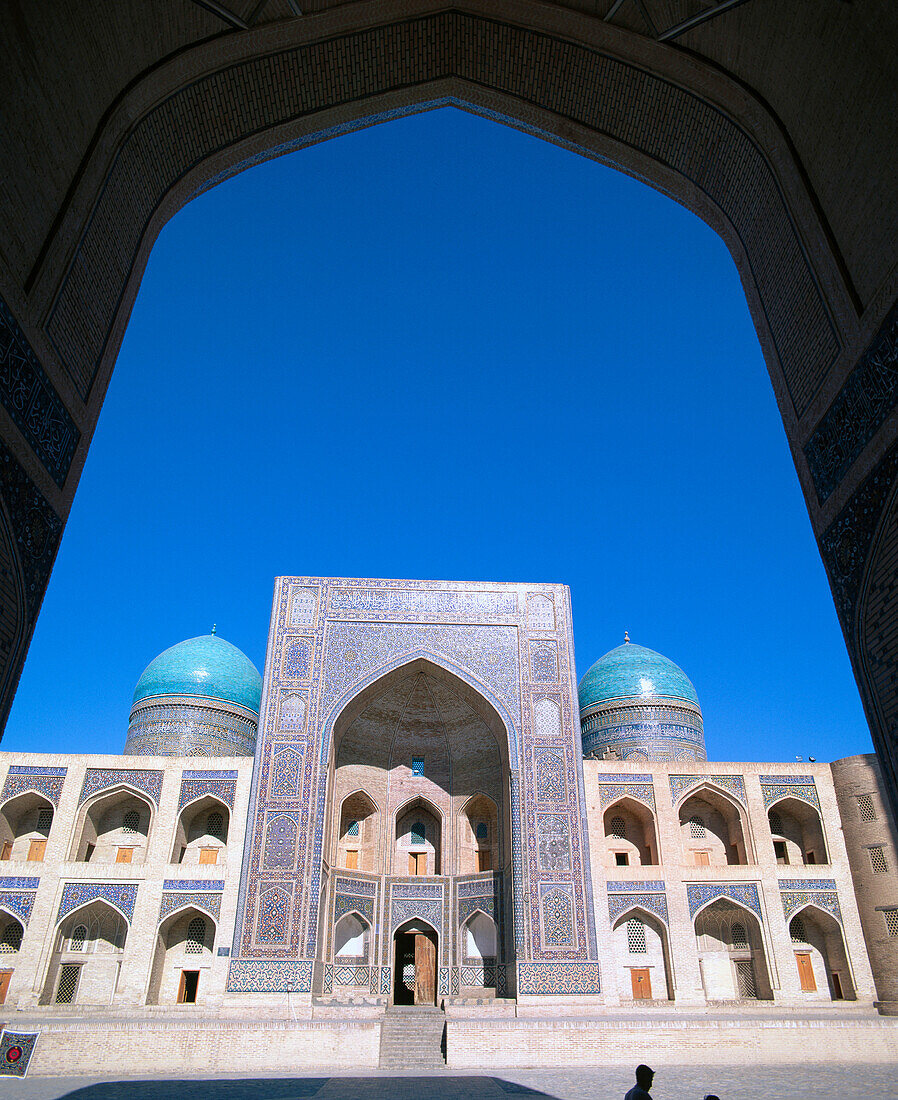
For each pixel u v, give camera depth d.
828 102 4.85
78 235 4.77
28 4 4.04
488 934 17.42
